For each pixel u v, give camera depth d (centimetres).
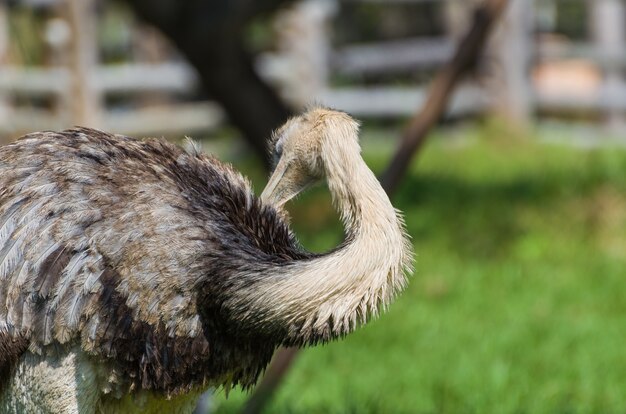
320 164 694
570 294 1436
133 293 662
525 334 1291
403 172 979
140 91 2344
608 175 1823
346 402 1066
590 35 2464
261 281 657
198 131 2359
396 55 2409
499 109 2350
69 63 1883
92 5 2169
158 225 668
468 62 997
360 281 645
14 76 2130
